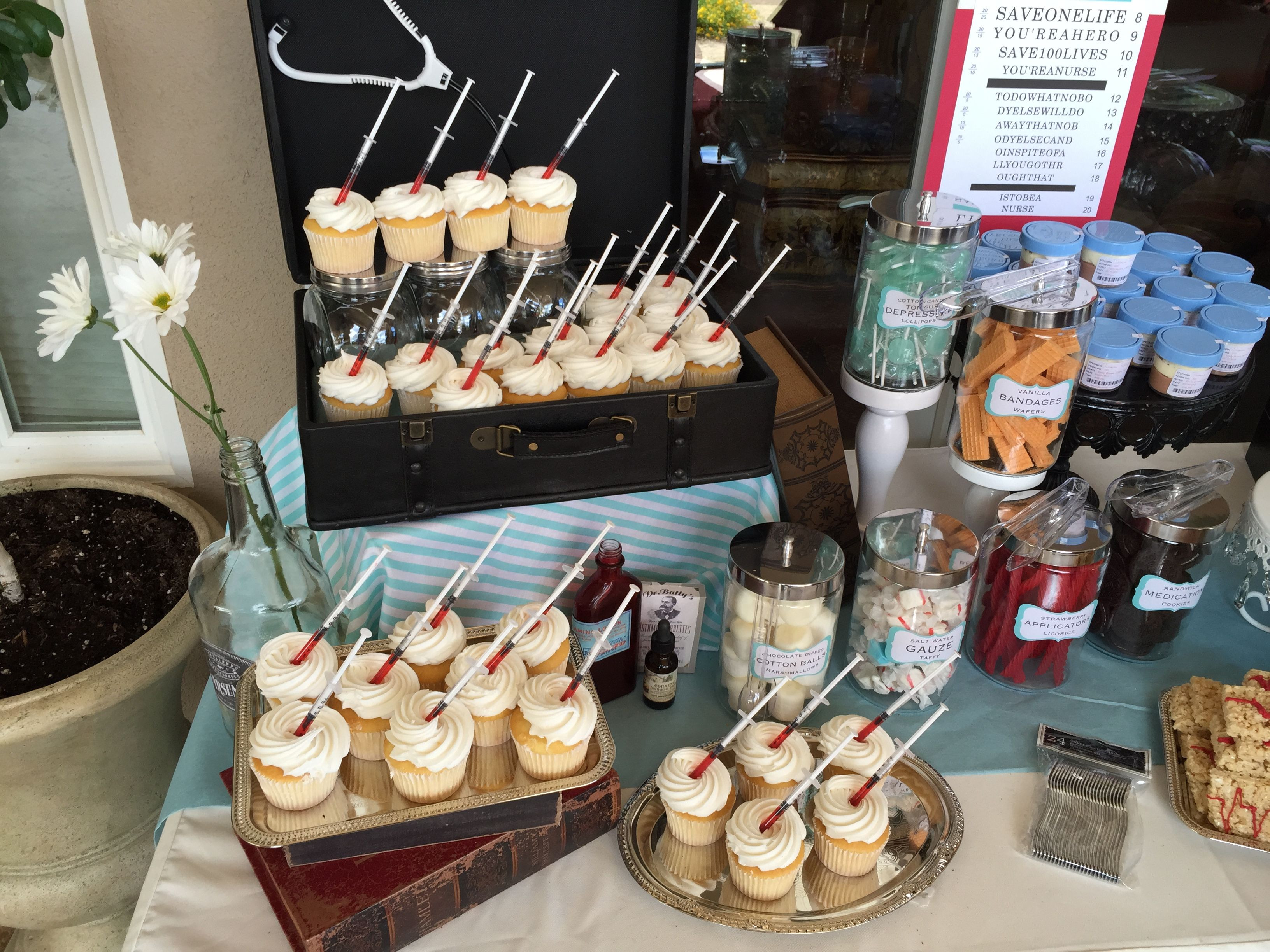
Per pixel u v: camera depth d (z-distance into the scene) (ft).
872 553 3.86
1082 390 4.43
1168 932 3.21
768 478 4.18
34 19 3.90
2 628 4.76
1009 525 4.02
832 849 3.22
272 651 3.31
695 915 3.11
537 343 4.01
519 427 3.66
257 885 3.26
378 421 3.50
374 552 3.70
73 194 5.05
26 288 5.29
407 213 3.87
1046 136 5.10
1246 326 4.42
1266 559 4.47
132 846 4.89
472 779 3.17
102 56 4.51
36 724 4.24
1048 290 3.99
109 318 4.80
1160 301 4.65
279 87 4.14
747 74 5.05
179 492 5.82
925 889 3.25
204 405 5.53
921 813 3.52
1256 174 5.54
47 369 5.53
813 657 3.71
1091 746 3.85
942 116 4.98
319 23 4.06
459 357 4.13
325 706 3.17
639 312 4.35
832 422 4.28
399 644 3.35
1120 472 5.55
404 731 2.99
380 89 4.27
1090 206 5.36
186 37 4.56
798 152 5.31
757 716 3.90
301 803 3.01
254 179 4.96
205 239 5.05
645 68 4.49
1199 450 5.74
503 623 3.44
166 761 4.91
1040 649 4.11
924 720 4.03
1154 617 4.24
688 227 5.46
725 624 3.89
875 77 5.11
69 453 5.68
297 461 4.12
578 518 3.97
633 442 3.81
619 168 4.70
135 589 4.99
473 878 3.13
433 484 3.69
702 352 3.96
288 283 5.28
